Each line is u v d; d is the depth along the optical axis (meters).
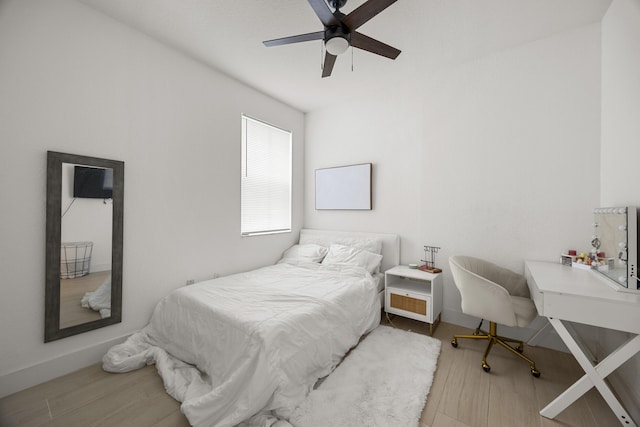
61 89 1.88
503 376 1.92
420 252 3.07
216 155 2.89
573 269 2.04
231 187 3.05
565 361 2.11
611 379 1.81
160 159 2.43
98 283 2.06
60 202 1.88
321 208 3.88
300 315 1.82
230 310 1.86
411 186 3.15
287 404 1.48
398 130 3.23
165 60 2.45
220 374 1.66
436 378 1.90
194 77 2.67
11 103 1.70
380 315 2.76
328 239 3.64
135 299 2.28
